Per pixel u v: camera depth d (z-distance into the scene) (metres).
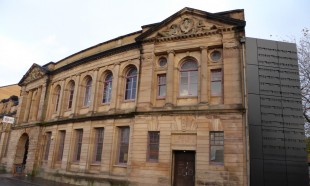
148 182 17.95
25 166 29.70
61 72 29.55
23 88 35.69
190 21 19.45
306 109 23.45
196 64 19.30
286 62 17.48
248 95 16.59
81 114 25.23
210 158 16.75
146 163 18.36
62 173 24.38
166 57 20.25
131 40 22.84
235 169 15.72
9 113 38.41
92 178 21.53
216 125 16.94
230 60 17.55
